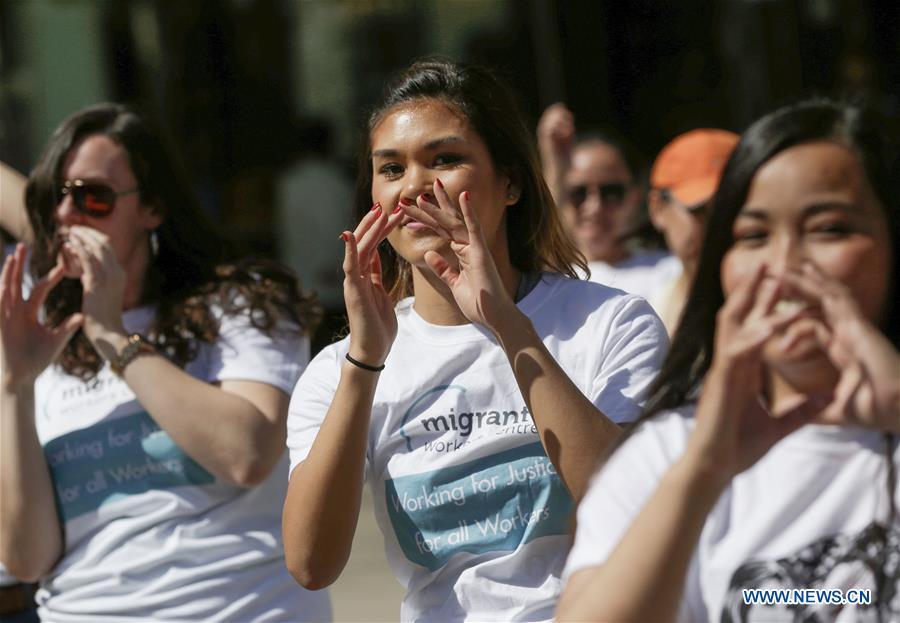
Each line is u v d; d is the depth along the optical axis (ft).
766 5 97.86
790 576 18.85
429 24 98.84
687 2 101.45
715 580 19.08
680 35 101.91
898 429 18.12
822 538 18.94
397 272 30.83
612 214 59.26
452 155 27.91
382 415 27.84
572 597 19.27
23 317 34.17
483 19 98.99
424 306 28.32
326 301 94.89
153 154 36.29
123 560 33.68
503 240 29.01
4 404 34.01
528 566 27.04
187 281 36.11
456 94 28.27
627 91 102.17
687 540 17.75
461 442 27.37
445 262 26.84
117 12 90.94
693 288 20.34
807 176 18.72
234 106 98.94
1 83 87.20
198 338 34.73
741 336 17.75
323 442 26.81
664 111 102.32
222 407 33.30
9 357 33.88
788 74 98.94
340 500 26.76
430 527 27.50
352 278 26.73
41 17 88.02
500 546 27.14
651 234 60.13
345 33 99.19
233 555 33.71
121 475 34.01
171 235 36.17
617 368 27.61
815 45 103.04
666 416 20.18
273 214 99.19
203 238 36.55
